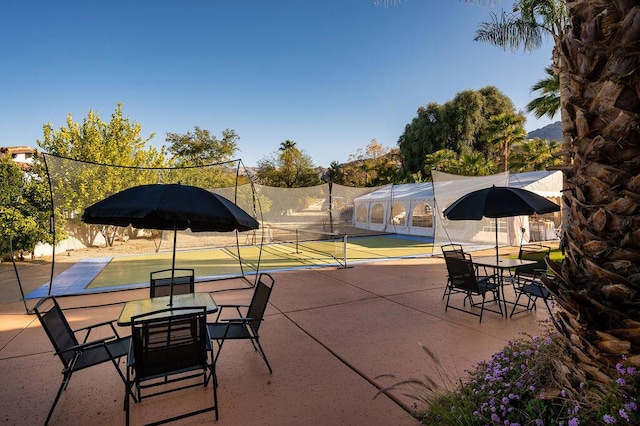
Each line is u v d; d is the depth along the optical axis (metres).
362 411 2.46
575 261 1.57
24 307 5.31
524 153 20.53
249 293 6.05
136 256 11.20
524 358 2.21
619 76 1.33
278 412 2.46
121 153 12.47
